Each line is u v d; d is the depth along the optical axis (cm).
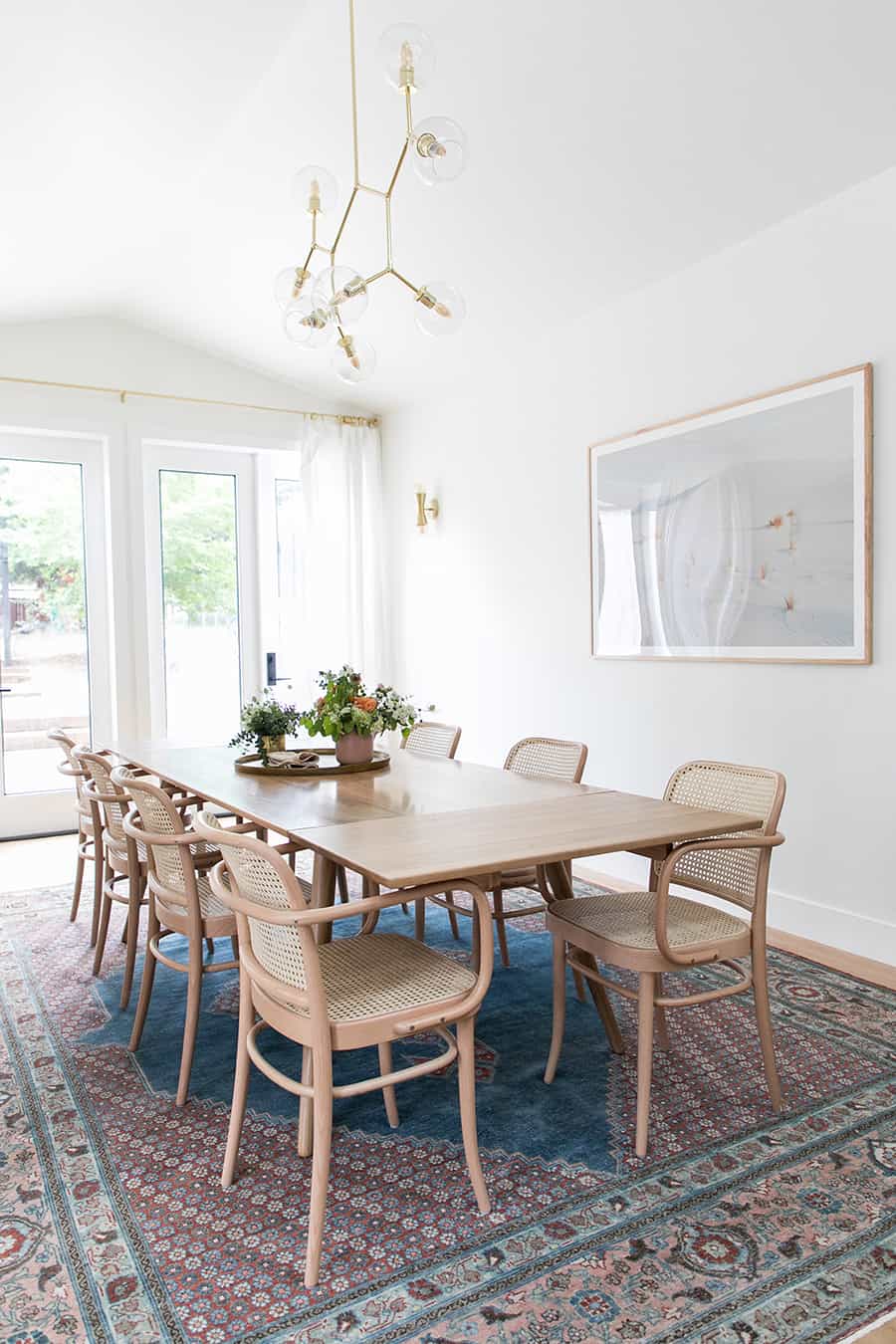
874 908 317
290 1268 169
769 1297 159
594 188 338
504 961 329
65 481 537
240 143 359
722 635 366
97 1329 154
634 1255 170
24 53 261
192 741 414
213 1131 218
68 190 358
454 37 283
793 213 331
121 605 539
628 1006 289
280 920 164
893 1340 150
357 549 596
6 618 524
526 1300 159
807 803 338
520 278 411
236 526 589
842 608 319
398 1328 154
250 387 570
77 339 520
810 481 327
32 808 532
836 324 319
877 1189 189
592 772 442
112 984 315
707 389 371
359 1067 250
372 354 263
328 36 293
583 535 441
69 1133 218
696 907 241
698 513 374
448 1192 191
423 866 178
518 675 492
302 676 587
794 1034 262
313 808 244
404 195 369
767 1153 203
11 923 381
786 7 245
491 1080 240
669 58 270
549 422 461
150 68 291
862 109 275
